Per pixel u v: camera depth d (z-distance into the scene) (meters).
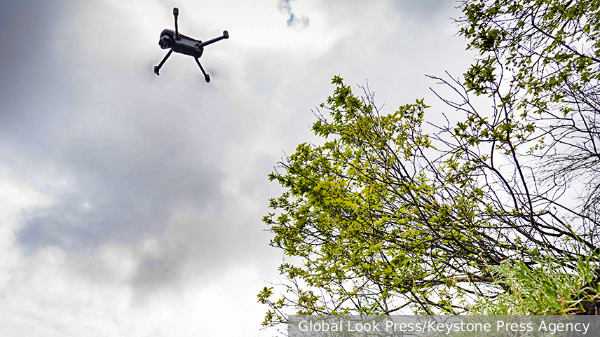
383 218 3.47
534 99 3.43
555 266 2.21
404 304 3.66
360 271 3.74
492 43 3.03
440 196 3.58
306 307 4.66
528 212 3.28
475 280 3.29
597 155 3.37
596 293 1.78
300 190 3.70
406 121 3.61
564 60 3.32
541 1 3.50
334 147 4.03
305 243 4.83
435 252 3.73
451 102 3.17
